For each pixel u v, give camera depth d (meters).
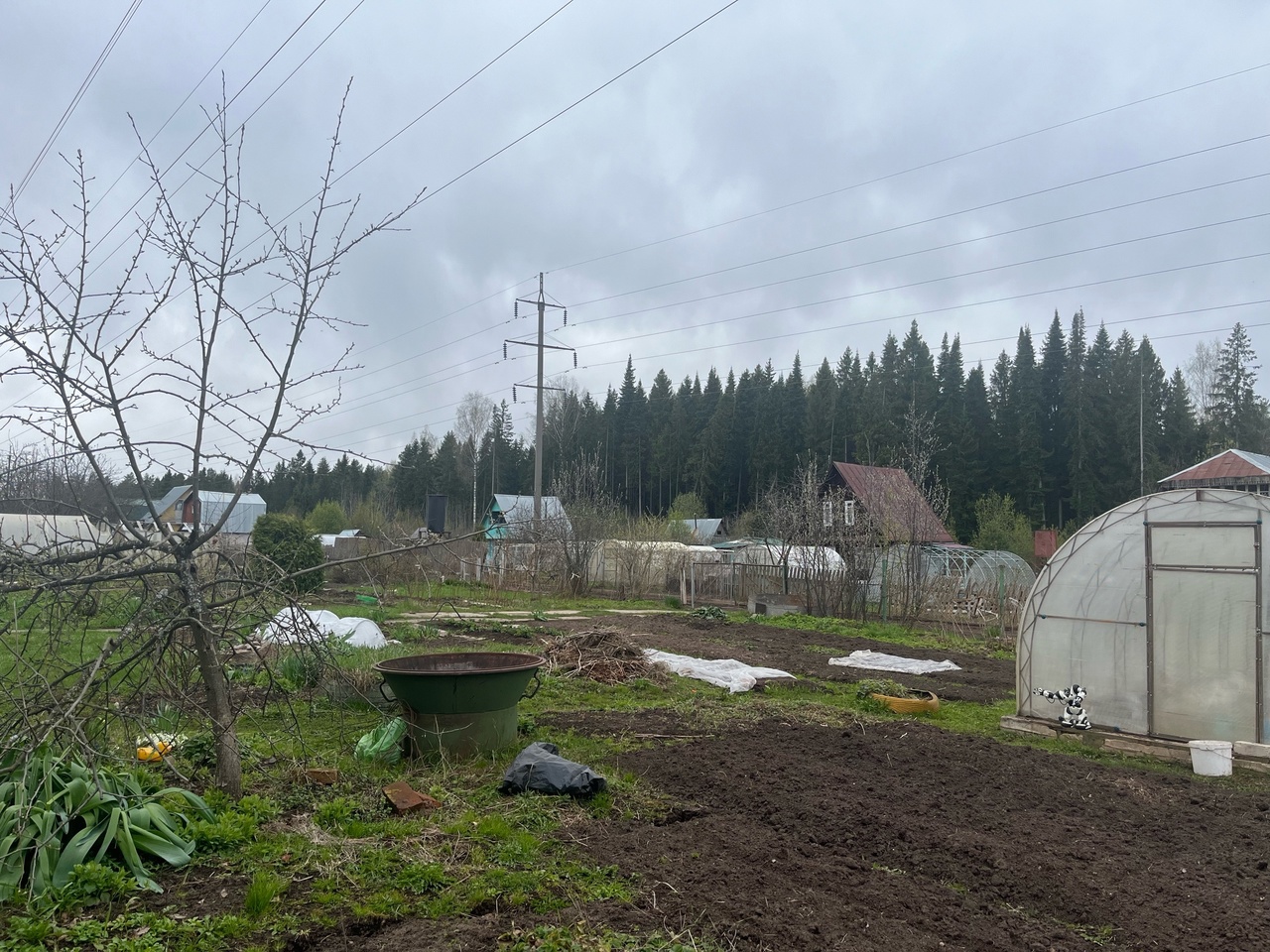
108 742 4.88
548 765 5.41
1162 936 3.79
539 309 29.97
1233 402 48.50
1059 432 48.72
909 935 3.68
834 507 21.19
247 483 4.77
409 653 10.73
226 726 4.73
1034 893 4.22
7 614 5.05
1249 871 4.62
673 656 12.09
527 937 3.42
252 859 4.08
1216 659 7.57
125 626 4.36
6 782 3.94
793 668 12.21
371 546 22.94
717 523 48.22
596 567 27.22
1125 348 50.47
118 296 4.34
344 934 3.45
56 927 3.30
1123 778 6.50
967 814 5.43
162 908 3.57
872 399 52.44
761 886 4.09
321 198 4.87
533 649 12.83
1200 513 7.74
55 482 5.45
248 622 5.06
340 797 5.01
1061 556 8.56
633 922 3.63
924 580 19.23
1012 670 12.93
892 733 7.81
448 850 4.34
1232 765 7.11
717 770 6.18
